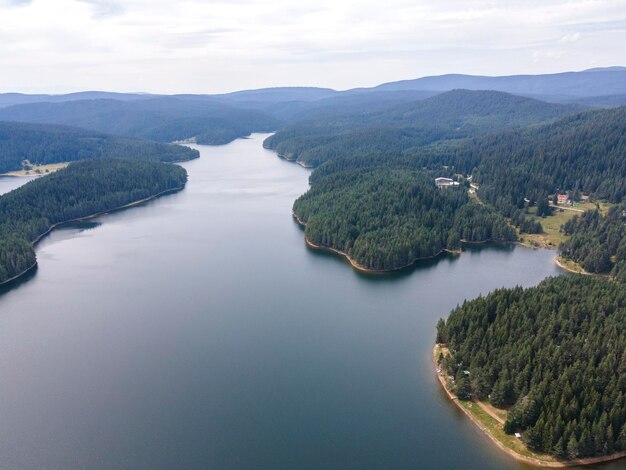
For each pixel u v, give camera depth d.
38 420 125.75
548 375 121.12
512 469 108.06
